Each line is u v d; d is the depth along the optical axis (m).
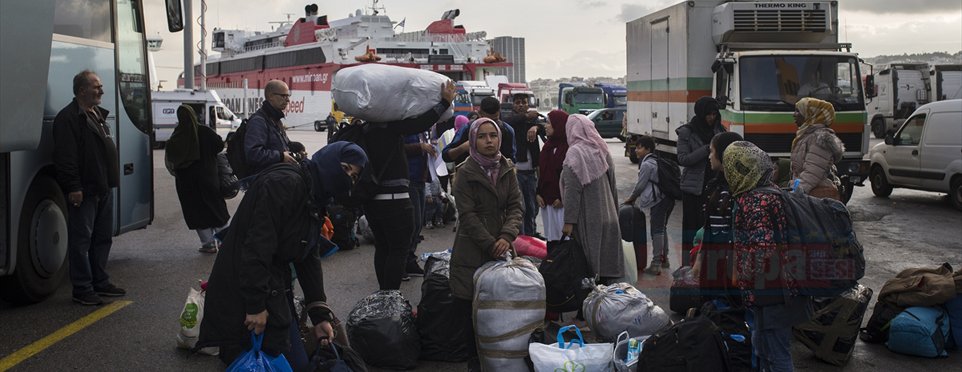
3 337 6.24
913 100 34.91
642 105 18.66
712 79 15.24
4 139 5.58
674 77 16.02
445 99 6.74
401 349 5.50
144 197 9.15
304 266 4.23
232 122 35.72
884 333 6.14
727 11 14.53
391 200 6.71
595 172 6.21
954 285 5.91
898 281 6.22
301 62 56.75
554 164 7.70
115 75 8.47
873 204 14.82
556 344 5.07
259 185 3.86
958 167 13.63
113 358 5.78
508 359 5.07
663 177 8.26
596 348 4.95
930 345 5.82
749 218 4.35
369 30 52.09
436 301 5.71
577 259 6.09
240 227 3.86
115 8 8.48
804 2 14.68
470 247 5.56
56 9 7.41
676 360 4.39
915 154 14.65
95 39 8.12
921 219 12.90
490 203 5.58
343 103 6.64
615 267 6.28
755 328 4.49
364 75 6.56
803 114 7.36
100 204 7.29
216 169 9.40
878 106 36.12
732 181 4.46
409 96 6.58
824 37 14.87
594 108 46.69
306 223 3.95
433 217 11.76
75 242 7.10
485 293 5.13
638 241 8.16
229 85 72.81
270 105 6.36
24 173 6.86
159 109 29.45
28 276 7.00
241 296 3.83
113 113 8.41
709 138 8.05
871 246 10.50
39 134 6.05
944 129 14.03
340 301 7.39
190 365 5.65
